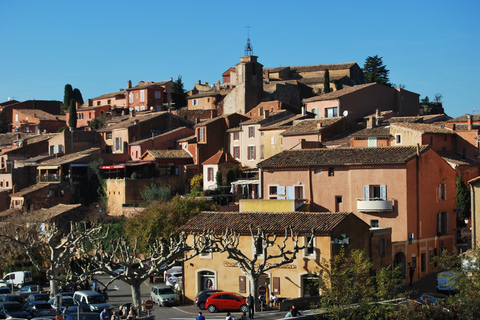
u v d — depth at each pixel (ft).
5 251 303.48
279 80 529.86
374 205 245.24
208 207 292.40
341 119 335.67
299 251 213.05
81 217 333.42
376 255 223.10
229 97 481.46
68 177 395.55
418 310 163.43
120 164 391.45
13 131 603.26
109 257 212.02
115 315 181.78
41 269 232.12
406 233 241.96
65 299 216.33
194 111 491.72
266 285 218.38
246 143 381.81
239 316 192.03
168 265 202.90
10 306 207.41
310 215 221.87
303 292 212.43
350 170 254.06
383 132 310.86
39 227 320.29
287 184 267.18
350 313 166.50
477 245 207.41
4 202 406.62
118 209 365.20
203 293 212.43
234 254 216.54
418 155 248.32
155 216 279.69
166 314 203.82
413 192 246.47
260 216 230.27
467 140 307.17
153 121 432.25
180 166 381.81
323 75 545.03
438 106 502.79
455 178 269.03
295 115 392.06
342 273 177.37
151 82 602.03
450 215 264.72
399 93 400.47
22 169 420.77
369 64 573.33
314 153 268.62
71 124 564.30
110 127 445.37
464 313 161.99
